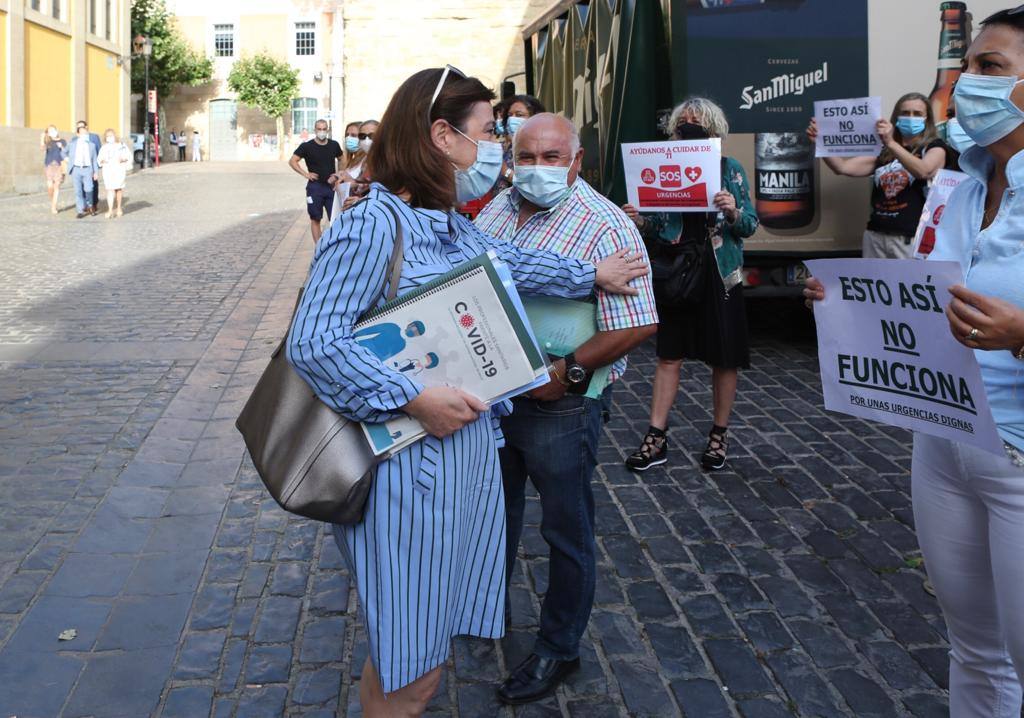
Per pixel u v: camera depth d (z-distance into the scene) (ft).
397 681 6.70
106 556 12.54
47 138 62.13
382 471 6.57
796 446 17.28
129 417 18.38
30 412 18.53
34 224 55.62
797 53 21.94
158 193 81.71
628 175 15.06
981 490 6.72
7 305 29.73
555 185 8.80
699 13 21.72
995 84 6.27
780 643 10.60
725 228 15.35
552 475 9.26
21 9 81.25
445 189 6.91
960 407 6.42
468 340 6.55
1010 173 6.37
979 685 7.50
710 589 11.88
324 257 6.47
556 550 9.52
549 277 8.24
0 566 12.15
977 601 7.25
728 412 16.05
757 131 22.17
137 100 149.28
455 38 54.44
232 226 55.11
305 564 12.42
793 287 23.31
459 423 6.54
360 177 7.18
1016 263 6.24
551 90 32.71
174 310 29.30
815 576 12.20
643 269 8.73
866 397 7.11
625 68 22.84
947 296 6.32
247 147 157.58
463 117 6.92
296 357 6.34
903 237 20.29
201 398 19.79
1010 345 5.95
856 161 20.86
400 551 6.63
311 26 154.10
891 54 22.07
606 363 8.82
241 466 15.90
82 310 29.09
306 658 10.22
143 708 9.30
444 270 6.86
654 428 16.20
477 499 7.15
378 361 6.41
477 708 9.46
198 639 10.57
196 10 153.28
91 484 14.94
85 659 10.11
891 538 13.30
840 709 9.41
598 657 10.34
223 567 12.31
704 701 9.55
